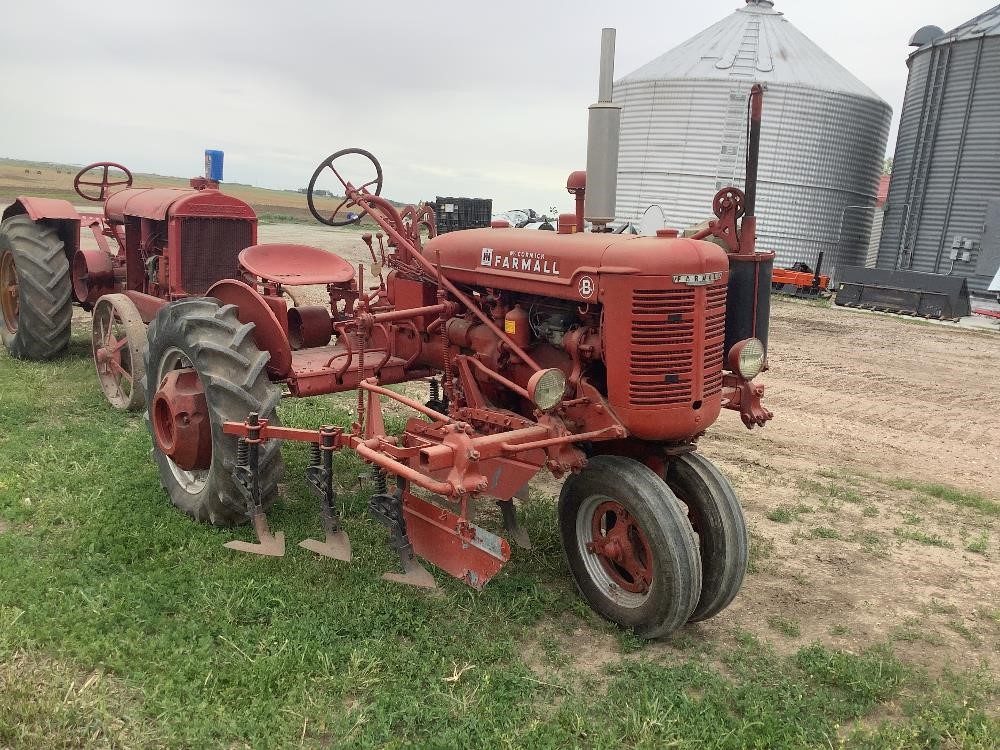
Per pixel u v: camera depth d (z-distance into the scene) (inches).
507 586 161.0
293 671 127.3
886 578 180.1
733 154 842.2
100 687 120.1
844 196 874.8
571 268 153.1
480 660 136.5
